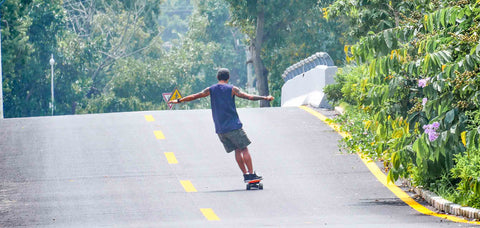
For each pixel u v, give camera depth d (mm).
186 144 45812
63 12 153625
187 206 30375
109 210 29953
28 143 47281
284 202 30953
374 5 52312
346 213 28344
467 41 27547
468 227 24453
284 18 122062
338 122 48656
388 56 29219
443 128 27938
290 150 43656
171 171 38594
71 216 28938
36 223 27703
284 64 127188
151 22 191250
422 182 32250
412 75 31734
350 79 56875
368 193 32812
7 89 138875
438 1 32844
